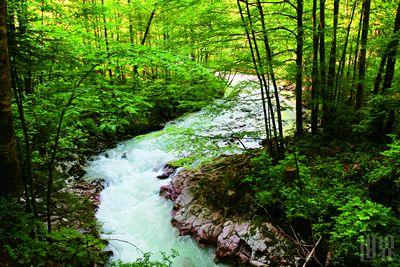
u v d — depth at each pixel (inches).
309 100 448.8
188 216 343.6
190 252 306.2
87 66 225.8
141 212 377.4
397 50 307.4
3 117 182.5
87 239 249.1
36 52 197.6
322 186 295.9
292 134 465.4
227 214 324.8
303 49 346.6
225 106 348.8
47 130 240.1
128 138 592.4
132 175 465.1
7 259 173.2
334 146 374.6
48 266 194.9
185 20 373.1
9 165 188.4
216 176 379.2
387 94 319.3
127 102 231.5
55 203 304.7
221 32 311.1
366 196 263.3
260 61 296.4
